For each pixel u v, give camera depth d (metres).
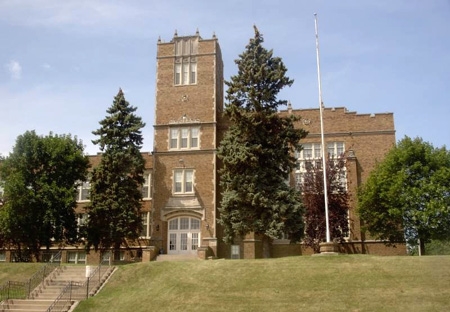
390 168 42.41
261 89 38.78
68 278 32.16
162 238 45.19
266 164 37.78
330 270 28.06
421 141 43.59
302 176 47.09
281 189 36.91
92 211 42.66
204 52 49.47
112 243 43.09
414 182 41.28
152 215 46.00
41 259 50.22
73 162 46.38
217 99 49.59
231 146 37.94
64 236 45.53
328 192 43.19
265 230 35.75
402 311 22.56
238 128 38.56
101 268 32.72
